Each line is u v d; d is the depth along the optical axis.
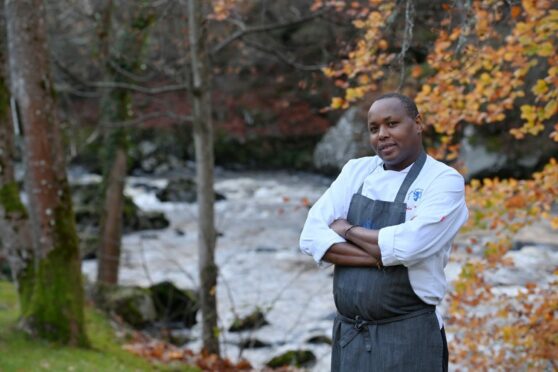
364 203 2.72
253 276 11.26
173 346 7.59
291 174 23.34
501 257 5.05
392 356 2.59
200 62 7.41
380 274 2.61
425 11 5.63
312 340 8.41
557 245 10.41
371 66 4.89
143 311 8.59
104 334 7.00
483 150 16.22
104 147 10.59
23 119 5.81
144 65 10.46
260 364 7.70
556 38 4.71
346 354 2.68
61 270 6.05
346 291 2.67
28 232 6.25
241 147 24.83
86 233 12.90
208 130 7.51
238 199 18.88
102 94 10.62
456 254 9.36
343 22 7.12
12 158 6.24
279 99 24.16
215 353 7.47
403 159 2.66
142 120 8.43
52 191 5.94
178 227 15.52
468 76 4.77
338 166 21.34
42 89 5.77
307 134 24.23
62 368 5.41
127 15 10.49
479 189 5.22
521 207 4.75
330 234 2.70
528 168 15.95
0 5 7.30
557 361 4.90
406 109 2.64
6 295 7.66
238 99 24.67
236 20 8.55
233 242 13.73
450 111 4.90
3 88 6.13
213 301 7.52
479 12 4.48
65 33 11.62
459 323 5.28
